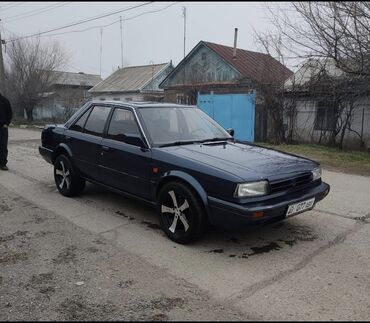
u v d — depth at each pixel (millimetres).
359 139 14461
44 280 3664
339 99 14141
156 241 4629
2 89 24984
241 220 3951
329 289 3512
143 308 3188
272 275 3770
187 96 21016
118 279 3678
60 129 6695
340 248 4465
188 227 4410
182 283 3600
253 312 3131
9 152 12258
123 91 36594
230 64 25672
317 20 12500
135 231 4965
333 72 14328
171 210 4629
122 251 4328
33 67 29609
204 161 4402
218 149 4934
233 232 4918
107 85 39344
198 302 3275
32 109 30516
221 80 26484
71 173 6367
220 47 27594
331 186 7781
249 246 4484
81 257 4172
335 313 3127
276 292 3445
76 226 5156
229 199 4035
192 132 5504
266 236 4812
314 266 3979
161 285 3562
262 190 4070
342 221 5465
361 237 4832
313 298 3355
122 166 5281
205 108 17797
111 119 5715
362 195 7012
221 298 3338
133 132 5227
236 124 16797
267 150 5215
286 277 3732
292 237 4793
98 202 6273
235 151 4918
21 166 9625
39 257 4176
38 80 29578
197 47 27375
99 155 5684
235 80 22422
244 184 3980
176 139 5195
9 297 3369
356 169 9742
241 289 3496
